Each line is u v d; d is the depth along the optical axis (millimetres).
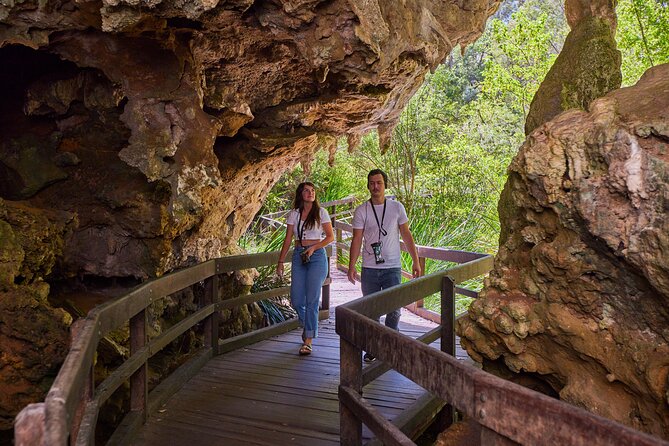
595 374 2393
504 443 1825
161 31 4281
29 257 4277
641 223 2020
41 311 4051
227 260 5945
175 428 4109
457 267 4887
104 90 4730
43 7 3742
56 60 4836
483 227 11609
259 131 6340
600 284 2275
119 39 4359
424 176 13281
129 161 4715
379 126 7469
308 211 6035
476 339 2826
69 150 5082
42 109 4914
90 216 5156
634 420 2236
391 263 5418
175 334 4711
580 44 3033
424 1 5375
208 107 5551
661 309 2082
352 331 3096
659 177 1956
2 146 4906
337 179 15797
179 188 4793
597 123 2189
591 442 1465
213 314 5859
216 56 5105
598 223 2145
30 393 3896
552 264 2412
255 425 4207
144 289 3998
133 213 5113
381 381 5184
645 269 2010
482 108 13031
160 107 4684
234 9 4078
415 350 2406
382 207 5418
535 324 2535
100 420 4480
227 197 6621
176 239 5719
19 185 4910
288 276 9039
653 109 2135
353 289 10266
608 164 2127
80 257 5191
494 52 11820
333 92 6078
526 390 1740
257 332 6508
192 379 5195
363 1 4230
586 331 2344
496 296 2742
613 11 3131
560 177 2303
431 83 16844
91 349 2654
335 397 4809
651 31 8234
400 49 4926
